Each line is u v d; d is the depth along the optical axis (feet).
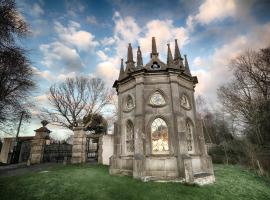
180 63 52.90
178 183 37.27
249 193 37.55
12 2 35.42
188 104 50.03
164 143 43.37
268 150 78.89
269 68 105.81
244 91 114.32
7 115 46.88
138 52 50.31
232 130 125.29
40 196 28.32
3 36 35.47
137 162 39.83
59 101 123.24
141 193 30.78
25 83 46.19
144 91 46.65
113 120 134.31
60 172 46.11
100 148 73.36
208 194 33.19
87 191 30.86
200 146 47.88
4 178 39.32
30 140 95.45
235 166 77.20
